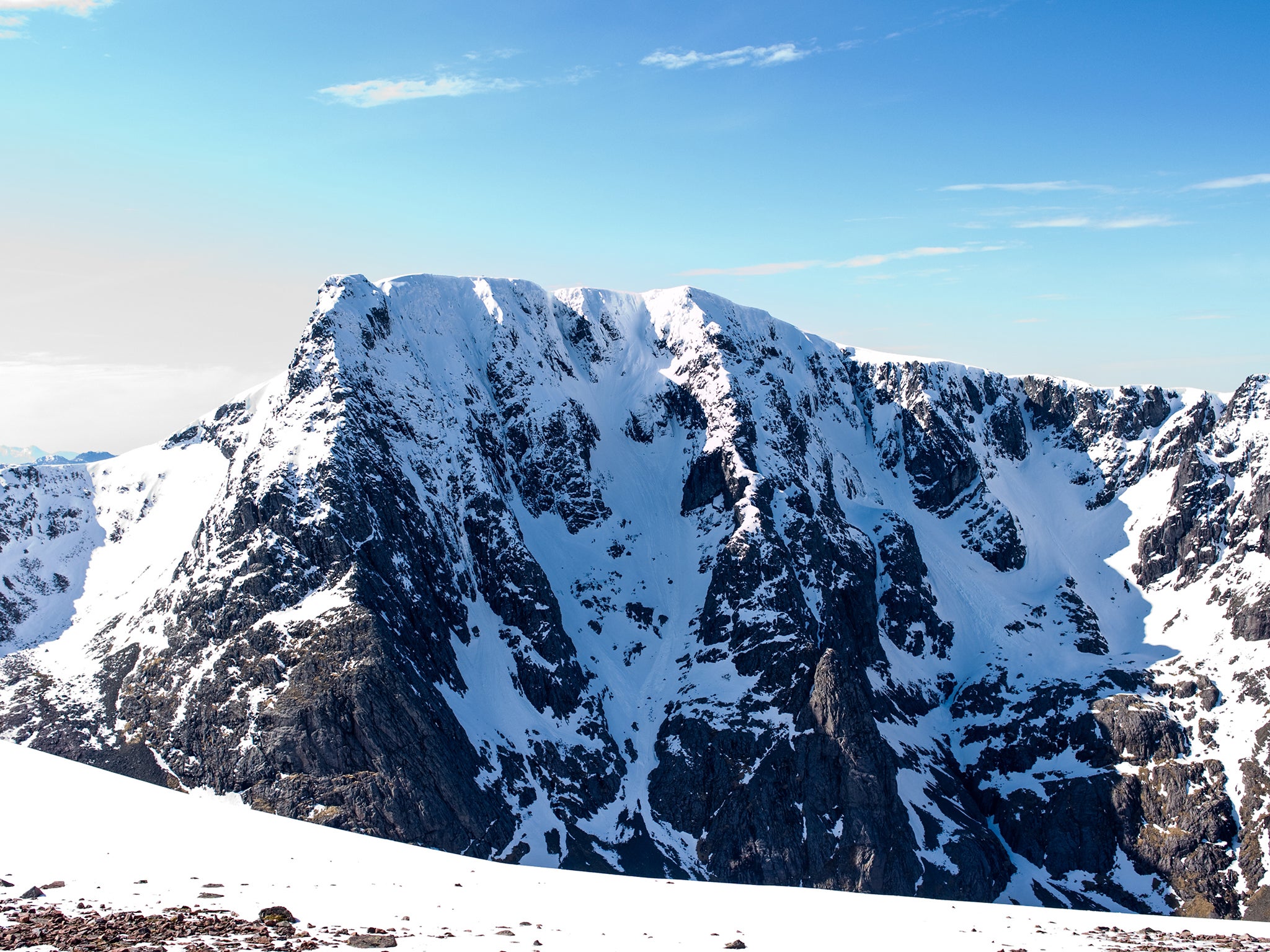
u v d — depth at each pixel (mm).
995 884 134375
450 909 48312
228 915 41750
